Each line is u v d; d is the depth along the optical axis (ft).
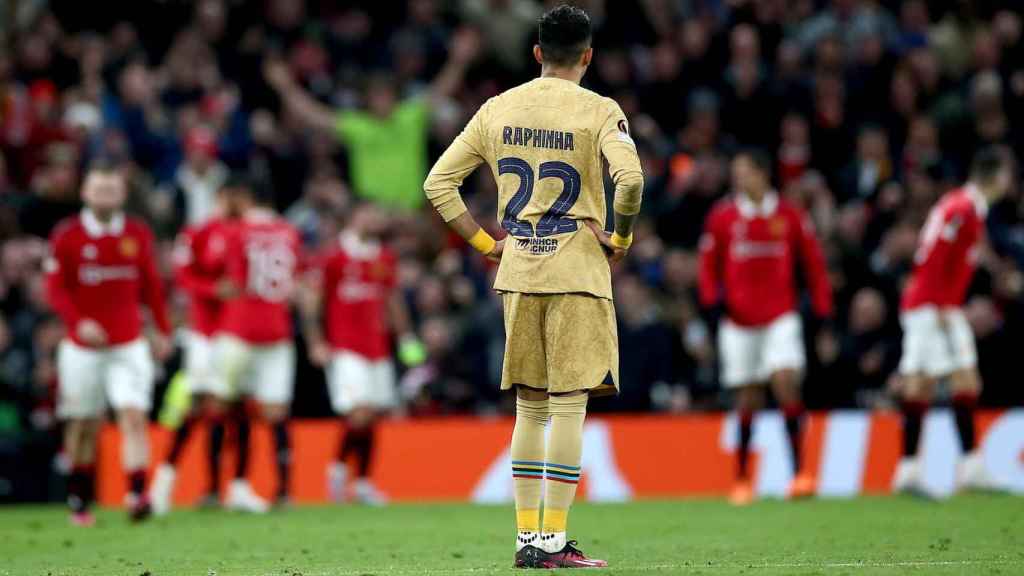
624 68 204.74
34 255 164.76
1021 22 219.82
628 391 160.76
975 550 78.59
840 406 157.89
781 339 134.41
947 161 187.32
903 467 133.59
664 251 180.14
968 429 133.08
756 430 146.82
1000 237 175.11
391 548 87.66
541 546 67.77
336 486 145.48
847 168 187.73
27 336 155.84
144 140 190.60
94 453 117.80
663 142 196.34
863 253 167.43
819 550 80.23
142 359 117.60
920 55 204.33
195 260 135.44
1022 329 157.79
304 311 147.43
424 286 167.12
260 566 76.28
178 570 74.79
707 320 165.99
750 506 125.08
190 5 220.84
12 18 209.46
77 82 201.77
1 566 79.92
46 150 184.65
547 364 67.26
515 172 67.46
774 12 211.00
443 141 196.34
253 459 148.77
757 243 135.13
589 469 147.23
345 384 145.28
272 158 192.85
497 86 210.79
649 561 74.02
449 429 150.20
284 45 214.07
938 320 131.13
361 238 147.84
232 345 133.69
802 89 196.54
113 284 116.67
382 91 189.47
